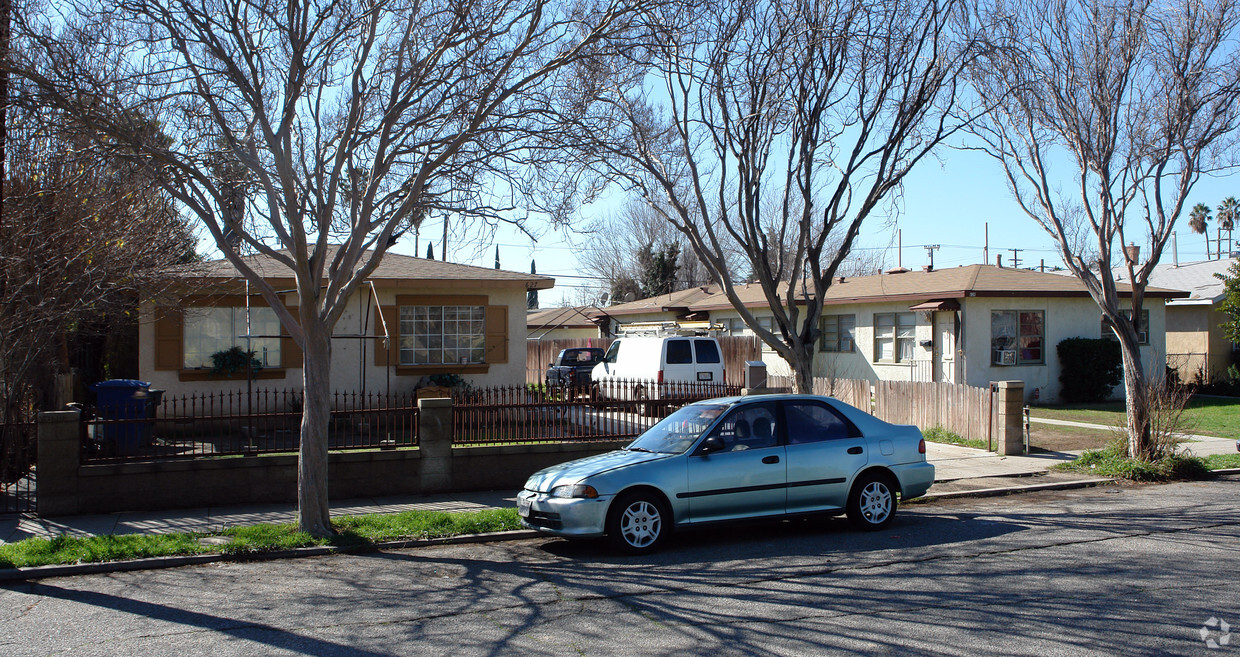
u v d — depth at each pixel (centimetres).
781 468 909
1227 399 2453
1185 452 1359
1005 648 541
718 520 884
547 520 869
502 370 1831
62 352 1449
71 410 1108
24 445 1172
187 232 1507
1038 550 830
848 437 952
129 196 1209
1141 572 733
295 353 1684
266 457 1105
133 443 1266
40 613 671
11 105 902
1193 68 1255
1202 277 3175
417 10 982
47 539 880
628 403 1279
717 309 3272
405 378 1767
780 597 678
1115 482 1279
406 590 729
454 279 1762
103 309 1335
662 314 3644
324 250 932
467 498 1144
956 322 2339
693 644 565
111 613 668
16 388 1139
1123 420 1538
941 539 896
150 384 1591
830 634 579
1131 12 1257
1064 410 2192
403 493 1165
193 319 1625
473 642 579
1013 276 2484
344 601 695
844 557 820
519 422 1245
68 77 877
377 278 1706
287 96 894
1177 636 559
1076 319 2447
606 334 4075
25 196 1062
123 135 881
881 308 2619
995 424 1553
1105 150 1307
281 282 1655
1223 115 1255
